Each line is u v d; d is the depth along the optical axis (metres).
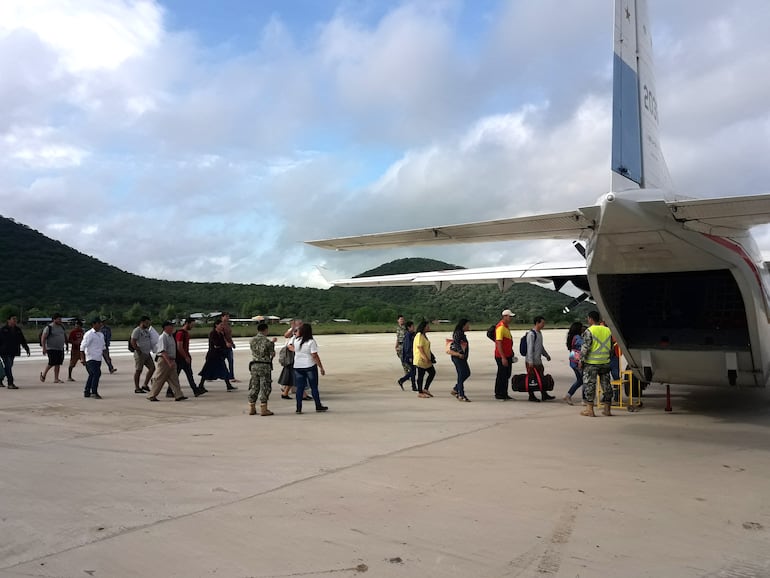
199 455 6.98
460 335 11.80
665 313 10.02
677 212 6.77
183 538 4.32
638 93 8.88
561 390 13.86
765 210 6.43
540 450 7.23
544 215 7.33
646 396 12.51
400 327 13.71
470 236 8.59
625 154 8.34
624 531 4.43
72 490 5.56
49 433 8.38
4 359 13.65
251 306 96.44
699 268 8.45
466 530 4.46
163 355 11.68
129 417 9.81
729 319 9.62
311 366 10.27
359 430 8.59
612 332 9.88
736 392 13.16
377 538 4.31
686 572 3.71
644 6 9.35
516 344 31.19
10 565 3.85
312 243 9.25
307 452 7.13
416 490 5.52
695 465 6.48
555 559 3.92
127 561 3.91
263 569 3.78
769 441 7.77
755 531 4.43
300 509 4.98
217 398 12.28
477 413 10.22
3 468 6.39
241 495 5.39
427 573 3.71
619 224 7.27
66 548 4.14
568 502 5.14
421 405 11.23
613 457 6.85
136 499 5.28
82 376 16.83
